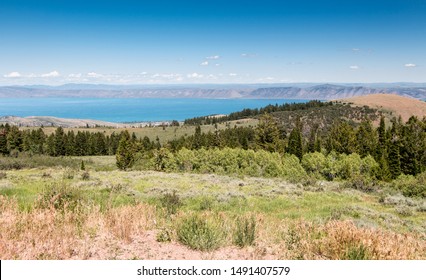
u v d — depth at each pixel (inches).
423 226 603.8
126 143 2684.5
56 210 368.8
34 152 4564.5
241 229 313.3
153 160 2255.2
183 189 921.5
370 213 674.2
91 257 252.8
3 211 351.3
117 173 1418.6
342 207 728.3
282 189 1027.9
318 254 291.4
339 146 2940.5
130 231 316.5
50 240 270.5
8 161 2003.0
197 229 294.7
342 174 1686.8
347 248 268.5
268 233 350.9
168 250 278.1
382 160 1727.4
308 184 1241.4
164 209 464.4
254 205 725.9
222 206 681.0
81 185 834.8
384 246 285.7
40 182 864.3
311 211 701.9
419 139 2406.5
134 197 693.9
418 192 1067.9
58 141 4655.5
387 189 1194.6
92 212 381.1
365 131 3134.8
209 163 2016.5
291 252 289.7
